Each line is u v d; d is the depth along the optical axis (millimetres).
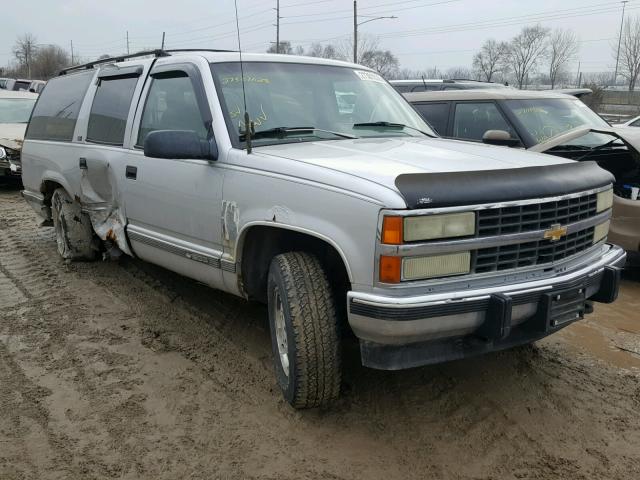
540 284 3000
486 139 4945
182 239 4137
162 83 4512
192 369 3941
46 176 6137
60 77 6578
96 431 3248
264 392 3639
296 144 3713
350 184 2885
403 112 4613
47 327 4621
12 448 3096
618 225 5621
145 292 5371
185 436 3203
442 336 2893
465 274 2863
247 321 4723
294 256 3246
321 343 3107
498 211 2881
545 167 3158
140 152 4531
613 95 40469
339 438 3176
